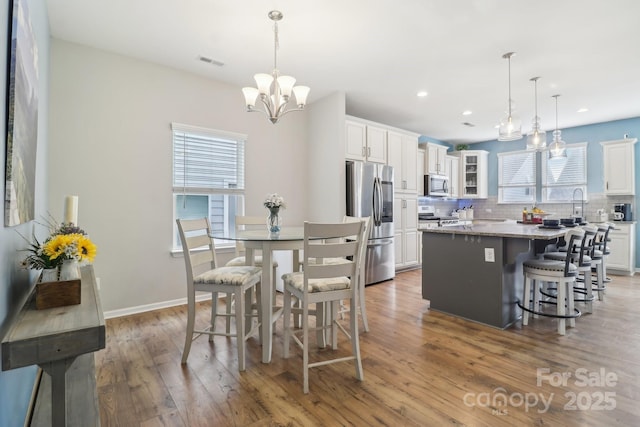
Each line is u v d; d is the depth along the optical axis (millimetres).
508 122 3336
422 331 2795
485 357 2297
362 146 4688
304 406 1734
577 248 3482
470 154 7035
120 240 3184
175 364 2189
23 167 1361
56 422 971
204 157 3754
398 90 4230
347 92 4312
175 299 3510
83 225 2988
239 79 3791
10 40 1131
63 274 1260
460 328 2865
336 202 4309
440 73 3688
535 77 3779
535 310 3170
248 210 4086
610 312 3303
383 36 2889
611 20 2631
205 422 1604
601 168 5668
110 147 3129
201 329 2826
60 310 1136
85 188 3002
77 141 2963
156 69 3393
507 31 2807
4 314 1113
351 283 2033
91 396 1431
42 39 2240
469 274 3074
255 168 4152
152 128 3367
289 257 3918
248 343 2535
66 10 2492
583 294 3773
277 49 3105
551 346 2479
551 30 2787
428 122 5781
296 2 2404
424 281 3455
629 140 5191
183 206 3676
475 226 3729
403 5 2445
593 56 3254
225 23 2684
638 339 2607
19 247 1405
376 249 4617
